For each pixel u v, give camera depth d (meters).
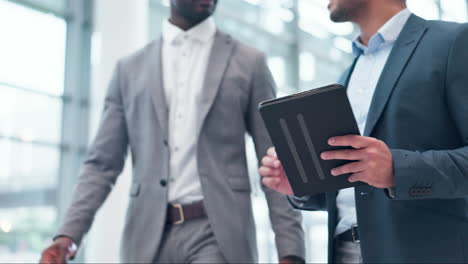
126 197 5.54
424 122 1.34
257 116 1.89
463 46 1.33
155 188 1.79
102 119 2.01
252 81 1.91
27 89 6.57
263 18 9.02
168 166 1.79
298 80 9.16
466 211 1.33
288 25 9.35
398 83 1.38
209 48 1.97
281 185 1.47
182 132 1.83
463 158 1.22
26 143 6.57
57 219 6.72
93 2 7.22
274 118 1.20
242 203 1.77
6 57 6.41
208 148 1.79
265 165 1.48
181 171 1.80
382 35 1.52
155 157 1.82
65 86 6.93
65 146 6.86
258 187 2.04
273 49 9.09
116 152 1.96
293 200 1.65
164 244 1.75
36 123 6.66
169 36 1.99
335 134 1.18
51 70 6.82
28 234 6.61
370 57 1.58
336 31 9.62
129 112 1.93
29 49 6.62
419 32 1.44
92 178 1.91
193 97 1.87
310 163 1.23
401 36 1.46
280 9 9.26
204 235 1.72
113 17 6.18
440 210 1.32
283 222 1.81
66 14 7.02
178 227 1.75
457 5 10.35
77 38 7.08
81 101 7.03
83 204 1.86
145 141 1.86
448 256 1.29
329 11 1.63
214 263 1.68
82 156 6.95
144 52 2.03
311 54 9.41
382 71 1.44
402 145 1.34
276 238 1.81
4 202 6.47
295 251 1.76
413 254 1.30
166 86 1.91
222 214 1.73
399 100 1.37
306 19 9.44
